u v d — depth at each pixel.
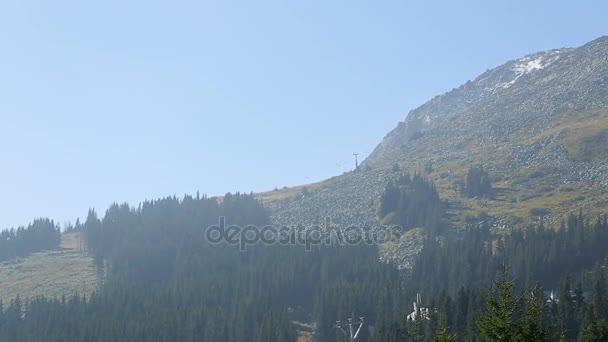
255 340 140.00
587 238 151.75
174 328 146.38
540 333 53.44
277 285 168.00
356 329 139.25
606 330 78.25
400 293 138.62
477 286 139.62
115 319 150.62
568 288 105.38
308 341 149.88
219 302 163.38
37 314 158.88
